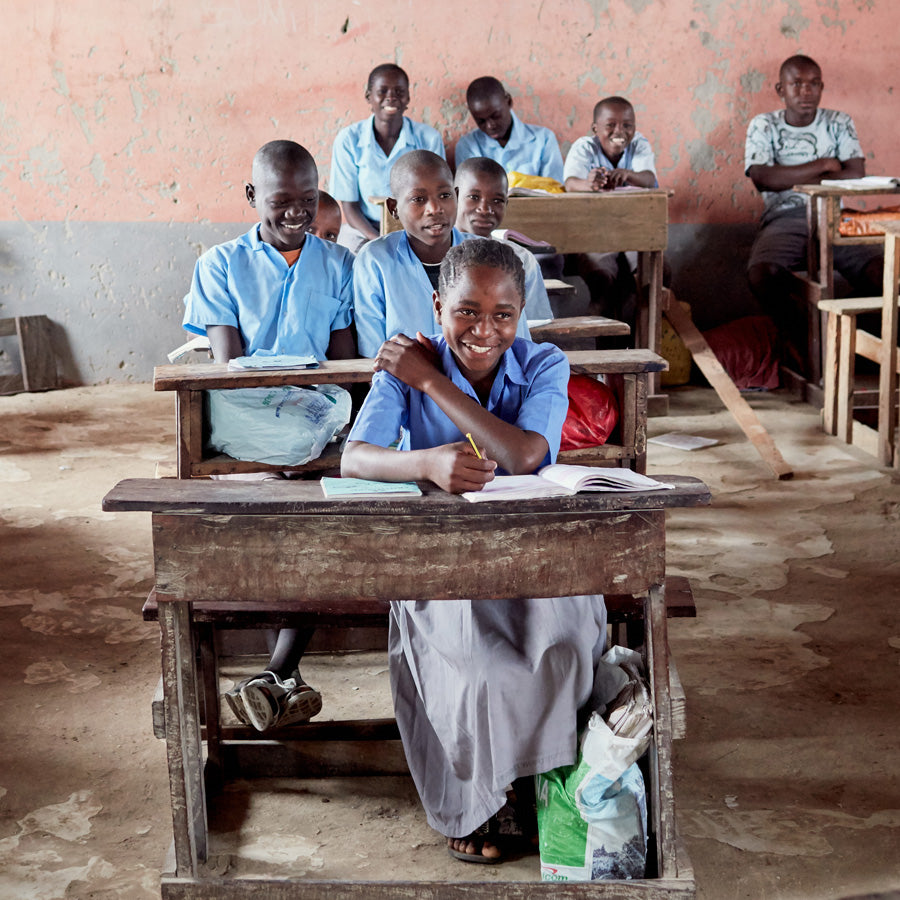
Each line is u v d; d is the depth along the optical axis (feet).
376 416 7.10
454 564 6.11
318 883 6.42
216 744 7.97
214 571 6.13
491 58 21.89
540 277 11.97
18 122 21.16
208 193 21.86
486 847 7.10
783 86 21.65
